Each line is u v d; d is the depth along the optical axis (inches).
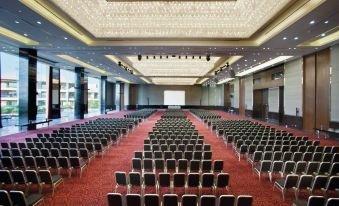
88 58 753.0
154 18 443.2
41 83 994.7
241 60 763.4
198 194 244.7
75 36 489.1
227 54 658.8
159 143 397.7
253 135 464.4
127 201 176.4
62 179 258.2
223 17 434.3
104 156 387.9
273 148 346.3
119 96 1673.2
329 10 339.3
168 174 229.3
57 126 758.5
